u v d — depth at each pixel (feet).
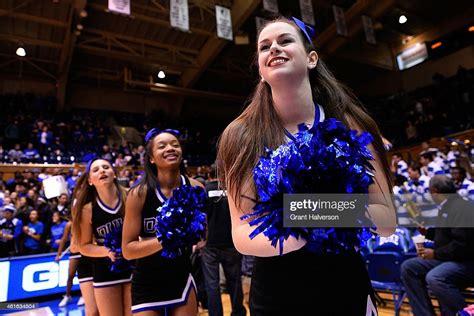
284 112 2.54
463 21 40.45
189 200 4.40
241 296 9.08
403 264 8.27
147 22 34.86
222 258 8.97
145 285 4.84
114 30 36.09
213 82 49.37
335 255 2.25
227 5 31.60
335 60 45.16
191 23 34.65
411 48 45.78
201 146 48.21
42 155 34.81
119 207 6.86
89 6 31.58
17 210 17.69
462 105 34.76
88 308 7.20
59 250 13.87
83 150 38.96
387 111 43.11
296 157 1.87
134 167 33.35
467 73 37.19
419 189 15.78
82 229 6.76
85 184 6.91
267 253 2.16
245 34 33.58
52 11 31.01
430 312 7.82
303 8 29.22
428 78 44.52
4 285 12.92
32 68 43.11
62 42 36.63
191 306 5.01
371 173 2.04
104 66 44.19
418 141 35.19
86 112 46.11
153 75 47.19
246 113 2.68
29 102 41.91
